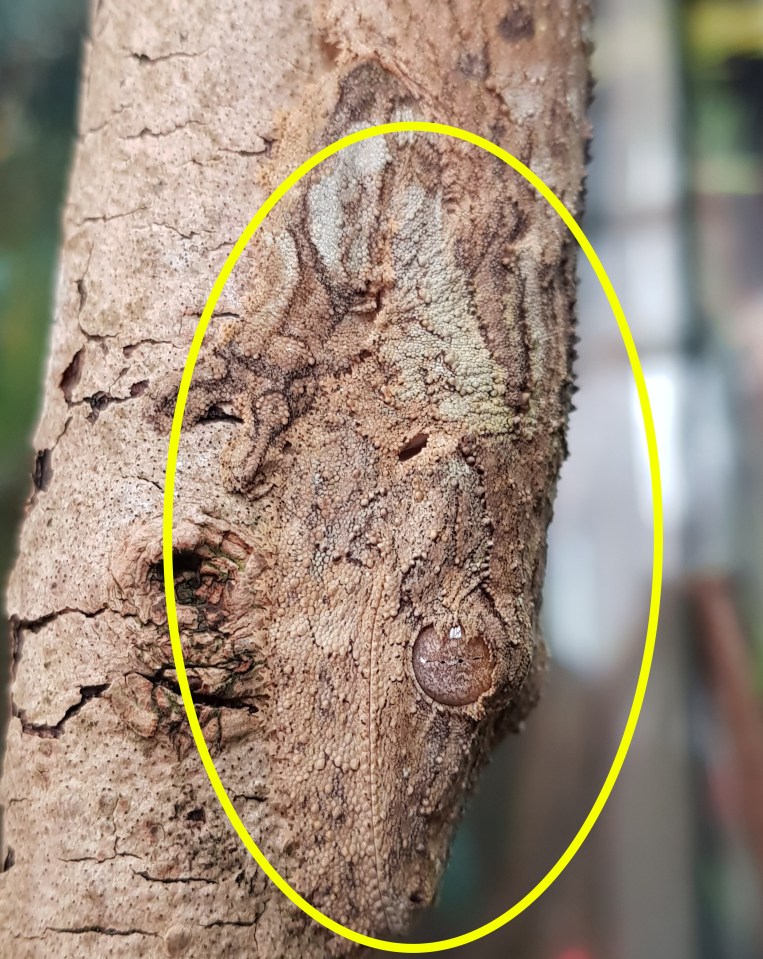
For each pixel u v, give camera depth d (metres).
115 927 0.05
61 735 0.05
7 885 0.05
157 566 0.05
